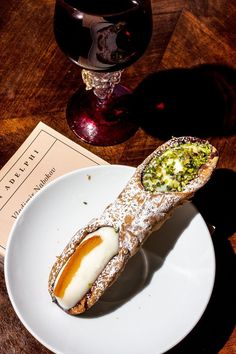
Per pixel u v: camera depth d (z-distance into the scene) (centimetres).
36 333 40
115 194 46
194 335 44
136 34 42
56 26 42
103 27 40
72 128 50
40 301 42
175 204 43
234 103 52
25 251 44
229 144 50
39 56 53
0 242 46
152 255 45
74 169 49
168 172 43
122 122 51
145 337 41
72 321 42
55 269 42
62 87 52
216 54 54
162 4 56
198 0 56
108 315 42
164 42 54
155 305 43
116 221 42
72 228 45
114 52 42
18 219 44
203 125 51
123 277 44
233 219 48
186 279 43
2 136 50
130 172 46
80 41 41
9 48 54
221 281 46
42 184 48
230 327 44
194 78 53
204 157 44
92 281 41
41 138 50
